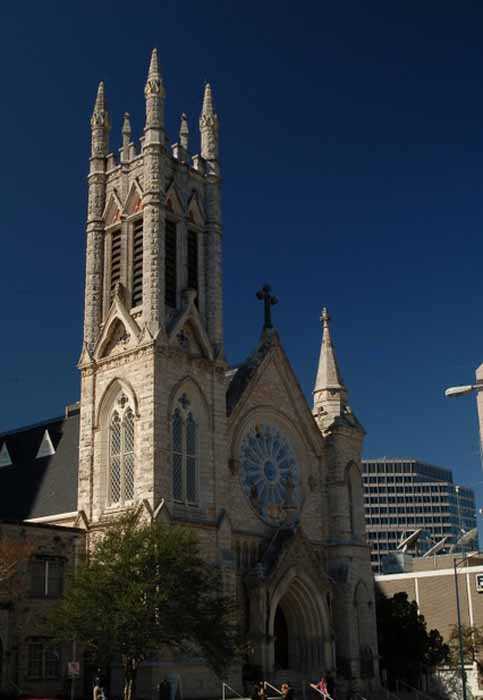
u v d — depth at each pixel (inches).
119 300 2516.0
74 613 1857.8
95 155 2751.0
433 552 4581.7
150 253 2498.8
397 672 3029.0
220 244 2755.9
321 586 2652.6
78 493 2474.2
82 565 2009.1
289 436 2883.9
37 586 2202.3
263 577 2475.4
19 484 2886.3
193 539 2073.1
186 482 2393.0
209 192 2795.3
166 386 2390.5
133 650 1867.6
